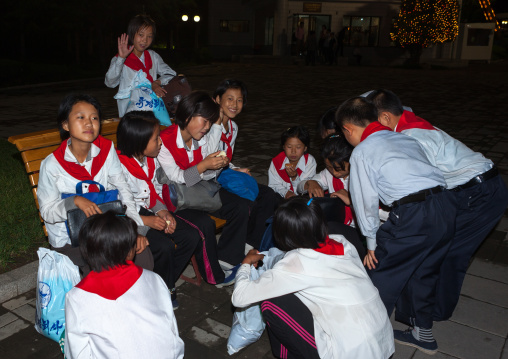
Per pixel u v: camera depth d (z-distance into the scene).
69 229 2.65
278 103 12.17
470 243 2.97
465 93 14.46
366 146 2.59
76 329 1.98
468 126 9.21
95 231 2.00
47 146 3.26
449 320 3.12
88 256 2.03
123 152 3.11
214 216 3.63
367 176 2.58
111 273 2.05
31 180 3.16
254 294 2.26
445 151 2.92
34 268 3.44
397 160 2.53
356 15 25.78
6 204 4.49
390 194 2.59
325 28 24.95
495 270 3.78
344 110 2.71
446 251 2.68
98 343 1.98
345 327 2.13
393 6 25.59
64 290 2.69
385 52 26.12
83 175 2.85
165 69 4.86
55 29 19.48
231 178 3.68
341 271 2.21
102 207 2.74
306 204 2.27
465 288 3.51
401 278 2.66
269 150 7.27
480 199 2.88
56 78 17.77
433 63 25.12
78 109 2.66
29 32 21.80
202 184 3.37
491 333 2.99
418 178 2.54
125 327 1.98
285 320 2.24
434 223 2.54
